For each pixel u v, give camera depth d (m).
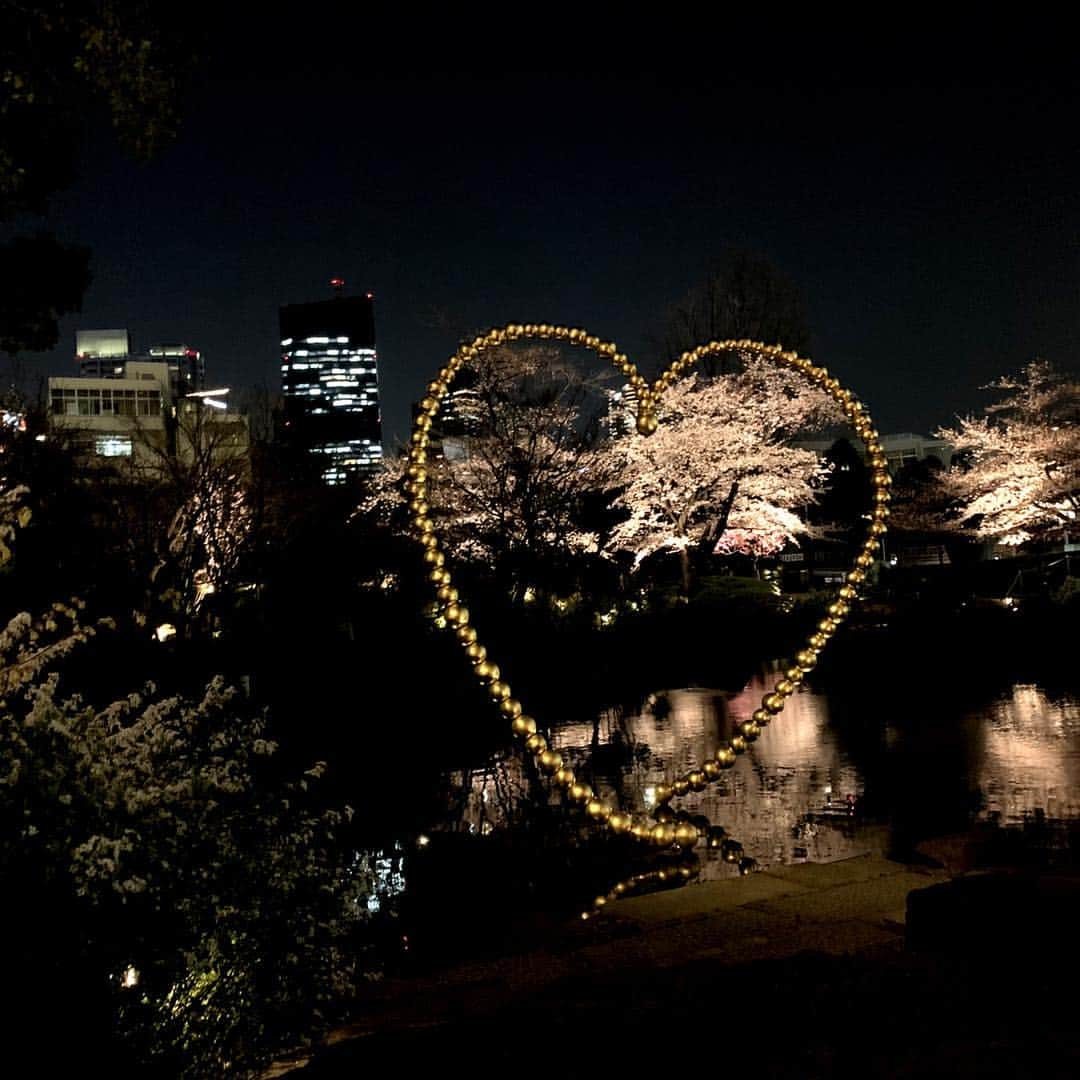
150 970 4.20
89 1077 3.74
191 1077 4.11
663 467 33.69
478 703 16.98
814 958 2.92
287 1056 4.39
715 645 27.67
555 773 4.10
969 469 41.12
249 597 25.50
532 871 8.19
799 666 4.56
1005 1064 1.94
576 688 20.16
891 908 4.98
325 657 18.95
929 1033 2.15
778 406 33.03
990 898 2.93
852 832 9.73
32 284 6.49
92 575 15.45
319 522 27.31
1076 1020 2.14
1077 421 32.78
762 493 35.62
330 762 12.65
